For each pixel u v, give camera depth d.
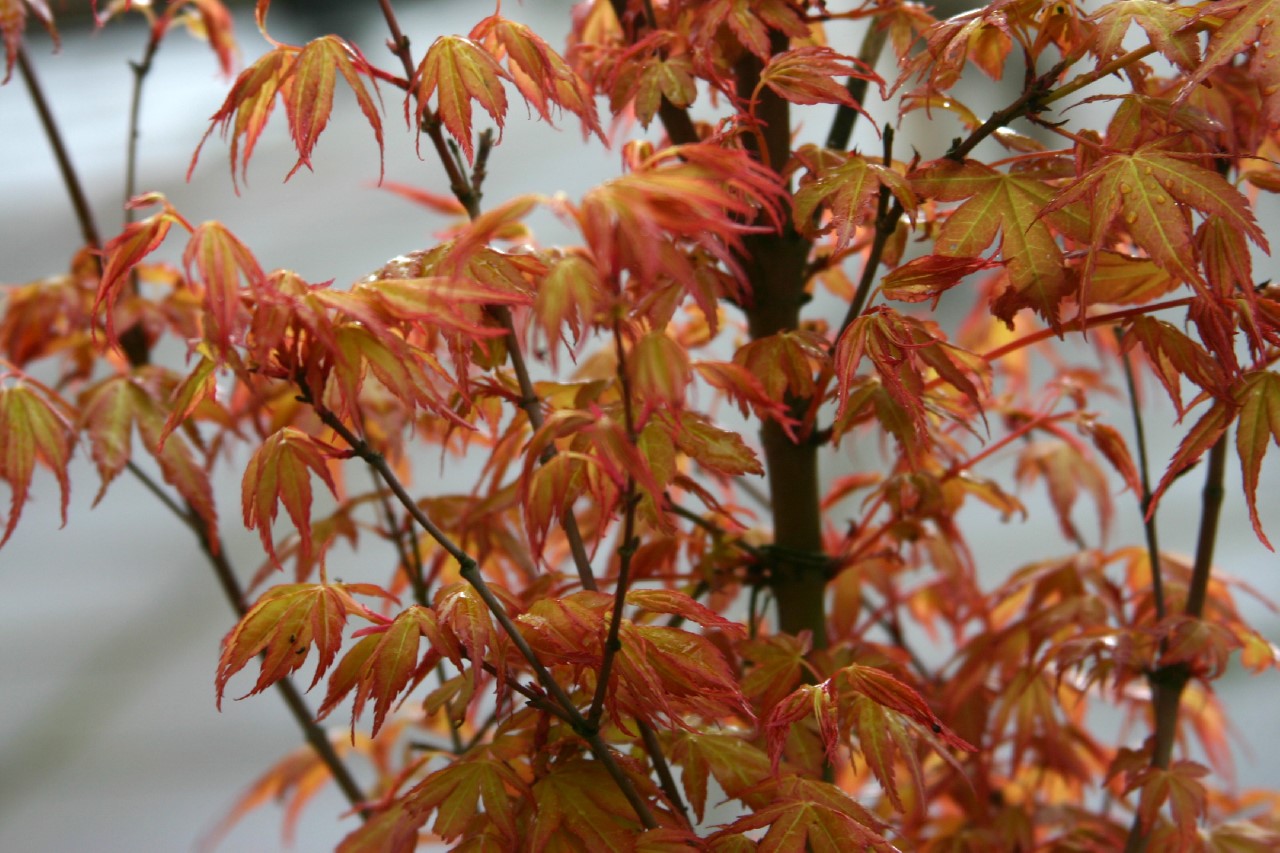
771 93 1.18
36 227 2.82
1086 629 1.21
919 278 1.10
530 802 1.09
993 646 1.24
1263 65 1.07
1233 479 2.39
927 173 1.11
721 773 1.12
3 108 3.21
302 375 1.07
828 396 1.15
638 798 1.09
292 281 1.06
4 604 2.53
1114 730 1.71
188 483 1.22
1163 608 1.19
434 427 1.26
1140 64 1.11
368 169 3.03
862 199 1.10
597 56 1.20
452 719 1.10
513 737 1.11
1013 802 1.29
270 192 2.96
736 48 1.17
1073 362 2.00
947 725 1.25
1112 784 1.27
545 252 1.16
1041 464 1.28
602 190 1.03
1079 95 1.39
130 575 2.59
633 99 1.16
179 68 3.23
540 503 1.06
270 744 2.23
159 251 2.60
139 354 1.29
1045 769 1.27
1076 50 1.10
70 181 1.29
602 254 1.02
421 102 1.09
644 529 1.23
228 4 2.81
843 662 1.18
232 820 1.36
